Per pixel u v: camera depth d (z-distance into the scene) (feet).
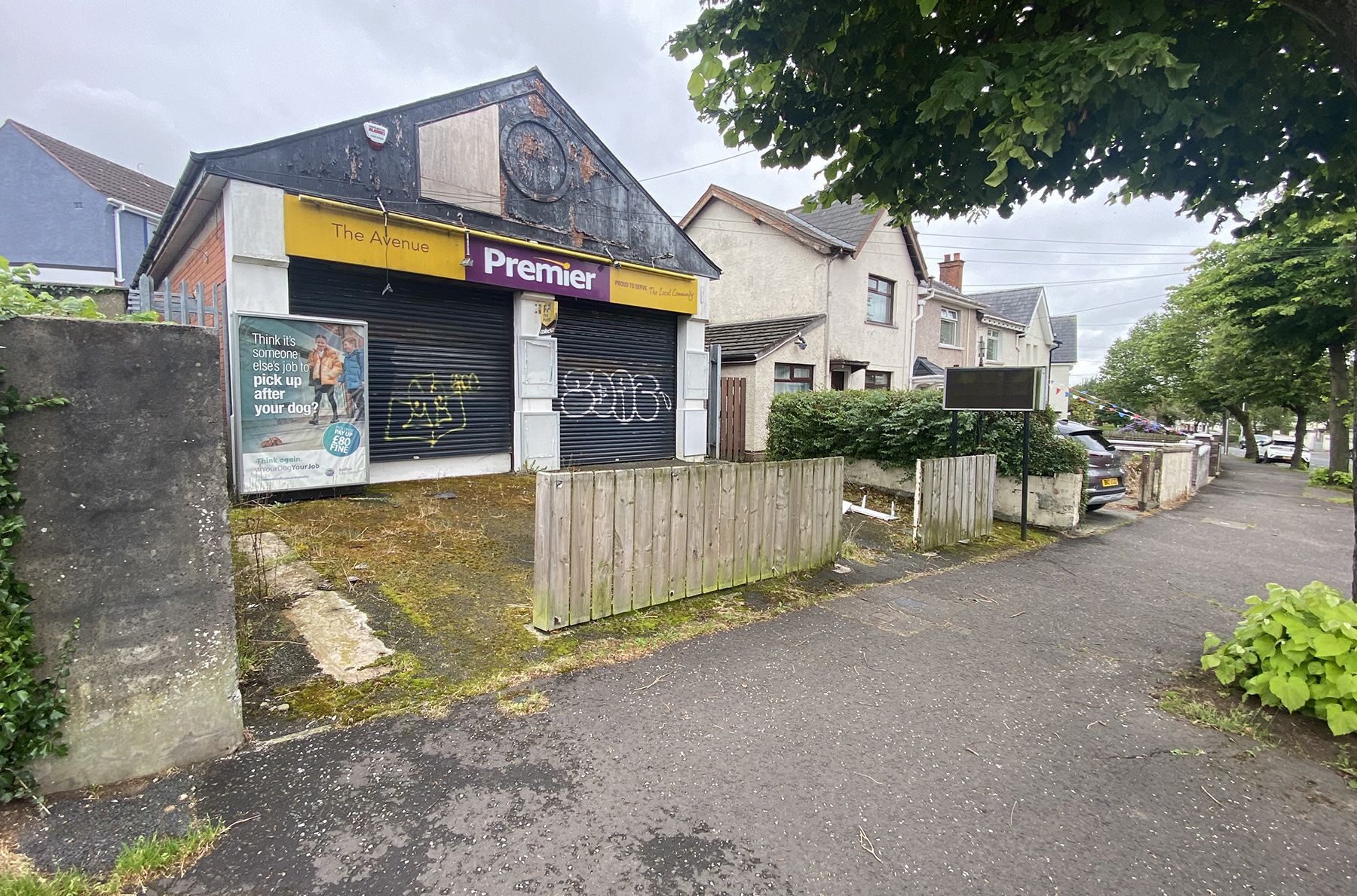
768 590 16.34
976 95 9.91
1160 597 18.19
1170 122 10.35
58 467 6.93
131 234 61.21
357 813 7.25
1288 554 26.08
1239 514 37.88
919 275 63.10
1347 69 9.04
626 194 33.71
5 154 58.18
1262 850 7.32
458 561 16.60
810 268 53.21
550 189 30.19
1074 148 12.04
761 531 16.85
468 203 27.20
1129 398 146.20
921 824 7.52
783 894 6.35
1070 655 13.26
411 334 26.81
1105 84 9.29
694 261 37.70
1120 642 14.24
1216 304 64.69
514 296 30.07
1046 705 10.83
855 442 32.71
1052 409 28.12
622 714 9.76
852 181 13.57
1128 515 34.35
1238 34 10.75
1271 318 60.13
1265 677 10.48
